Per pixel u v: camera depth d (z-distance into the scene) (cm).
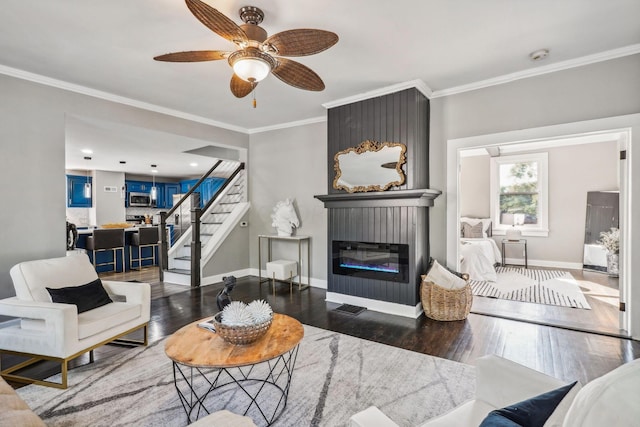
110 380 234
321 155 507
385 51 294
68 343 224
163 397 213
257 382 231
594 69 311
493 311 384
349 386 226
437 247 402
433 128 399
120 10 228
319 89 271
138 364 259
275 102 430
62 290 258
